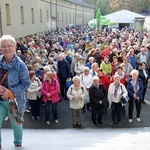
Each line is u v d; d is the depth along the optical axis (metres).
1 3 19.48
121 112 8.46
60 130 7.69
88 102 8.70
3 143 3.99
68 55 12.15
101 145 4.62
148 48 13.34
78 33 33.59
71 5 58.50
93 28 41.66
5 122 7.61
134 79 8.24
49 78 8.05
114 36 24.42
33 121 8.42
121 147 4.37
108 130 7.76
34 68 9.34
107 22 28.34
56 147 4.20
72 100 7.78
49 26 39.41
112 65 10.56
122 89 8.07
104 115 9.09
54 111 8.25
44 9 35.94
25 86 3.22
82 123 8.38
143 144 4.74
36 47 15.66
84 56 14.39
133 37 23.98
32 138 5.82
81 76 9.05
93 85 8.00
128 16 27.78
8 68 3.10
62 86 10.62
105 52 13.11
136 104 8.45
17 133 3.57
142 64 10.10
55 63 10.98
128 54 12.26
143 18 33.44
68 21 55.91
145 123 8.48
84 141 5.40
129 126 8.22
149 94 11.64
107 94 8.62
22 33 25.41
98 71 8.91
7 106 3.25
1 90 3.04
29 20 28.09
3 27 20.00
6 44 3.03
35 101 8.34
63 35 27.91
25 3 26.44
